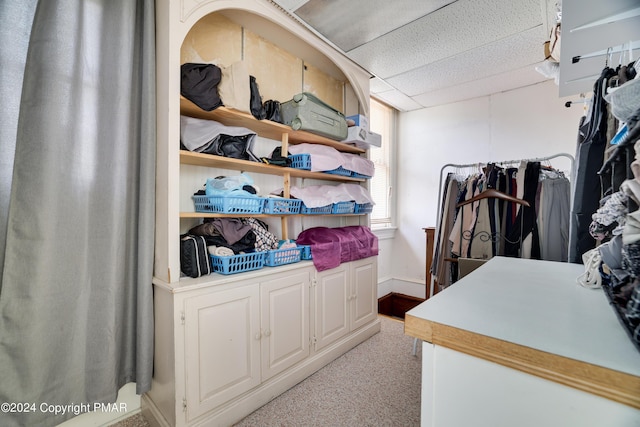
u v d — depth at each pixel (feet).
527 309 2.39
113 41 4.46
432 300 2.64
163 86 4.54
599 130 3.63
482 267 4.25
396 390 5.74
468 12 5.82
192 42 5.49
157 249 4.66
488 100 10.18
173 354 4.21
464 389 1.94
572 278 3.51
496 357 1.80
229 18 6.03
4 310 3.58
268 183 7.14
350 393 5.65
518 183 7.31
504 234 7.30
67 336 4.07
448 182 8.52
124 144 4.54
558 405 1.62
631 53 3.60
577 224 4.09
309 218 8.17
